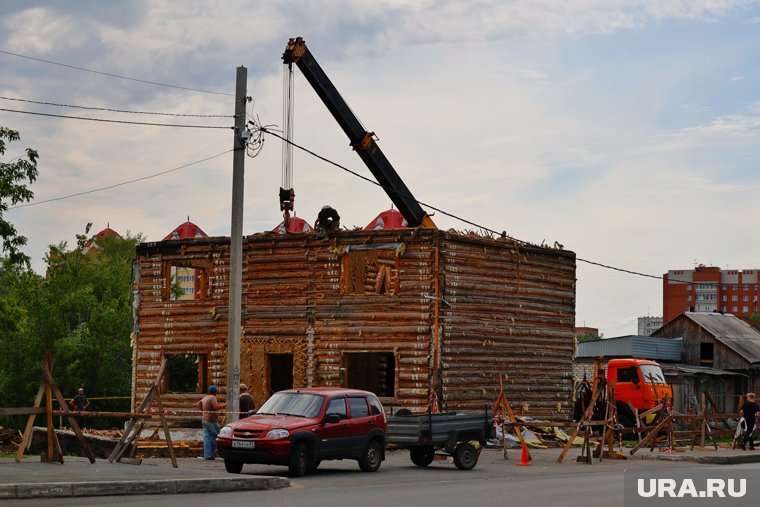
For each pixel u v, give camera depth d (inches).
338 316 1304.1
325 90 1443.2
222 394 1364.4
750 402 1305.4
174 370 2100.1
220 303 1381.6
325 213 1331.2
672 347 2132.1
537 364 1406.3
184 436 1299.2
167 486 661.9
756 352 2068.2
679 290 7500.0
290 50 1411.2
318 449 836.6
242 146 1051.3
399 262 1288.1
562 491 697.6
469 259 1312.7
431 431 922.1
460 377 1284.4
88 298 2383.1
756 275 7357.3
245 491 690.8
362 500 620.1
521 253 1393.9
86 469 746.8
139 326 1441.9
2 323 1601.9
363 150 1462.8
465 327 1296.8
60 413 810.2
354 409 882.1
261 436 813.2
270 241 1355.8
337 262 1316.4
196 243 1411.2
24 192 1437.0
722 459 1117.7
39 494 607.5
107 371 2341.3
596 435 1486.2
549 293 1434.5
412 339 1268.5
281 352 1331.2
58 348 2322.8
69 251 2576.3
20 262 1477.6
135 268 1457.9
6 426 2219.5
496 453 1179.9
